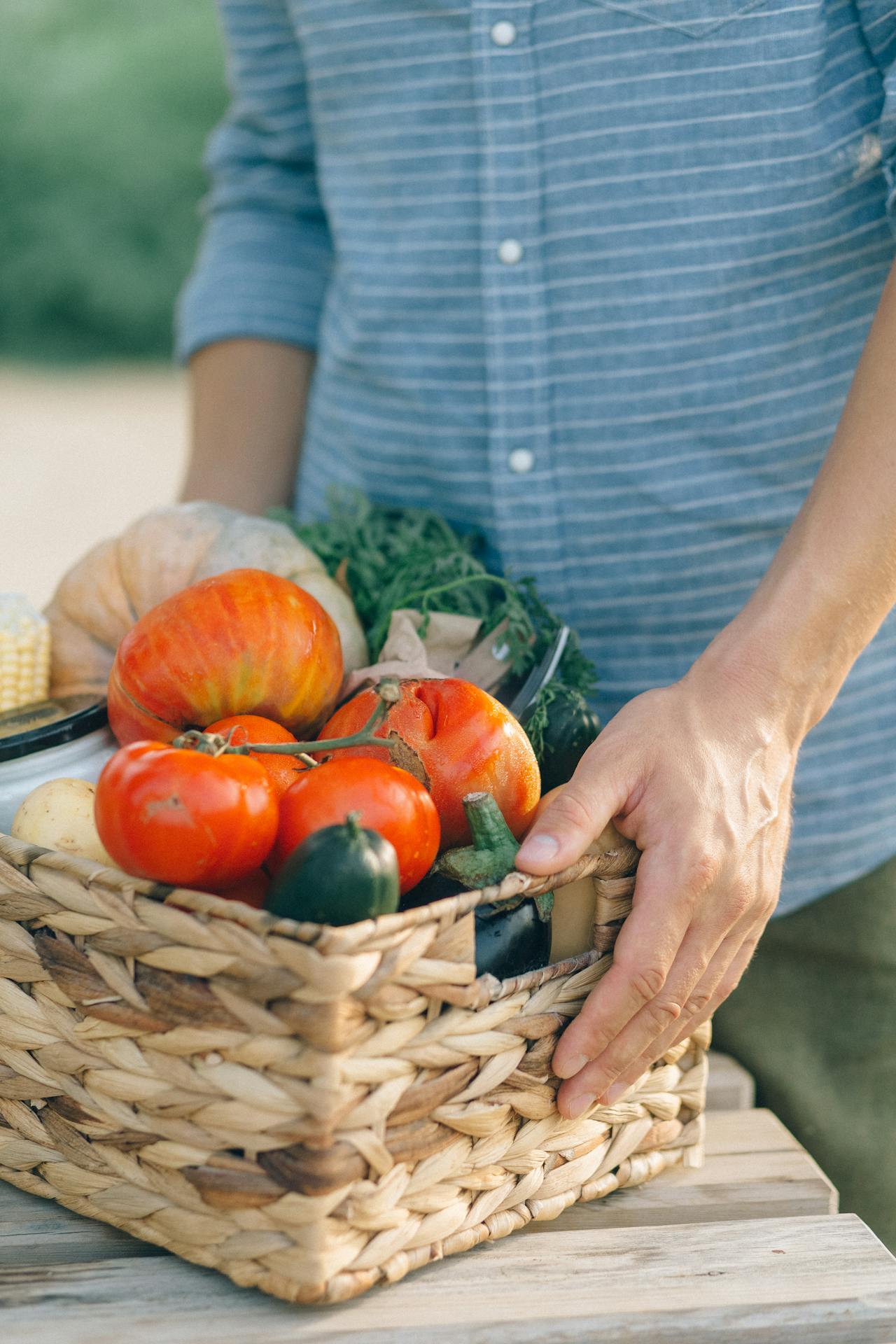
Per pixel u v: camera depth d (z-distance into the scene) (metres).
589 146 1.11
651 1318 0.81
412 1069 0.79
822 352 1.14
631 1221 0.94
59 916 0.82
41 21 10.91
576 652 1.13
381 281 1.24
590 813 0.83
